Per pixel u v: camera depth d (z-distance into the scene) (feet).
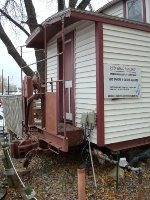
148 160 9.53
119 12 13.87
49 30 10.08
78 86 9.27
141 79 9.33
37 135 9.61
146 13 12.24
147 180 8.10
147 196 7.10
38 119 12.49
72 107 9.61
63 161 9.91
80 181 6.04
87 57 8.73
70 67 10.06
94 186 7.63
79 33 9.16
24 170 8.88
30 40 11.53
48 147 8.89
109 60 8.45
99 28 8.16
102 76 8.21
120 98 8.73
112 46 8.52
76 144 8.55
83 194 6.07
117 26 8.61
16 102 15.03
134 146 9.04
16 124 14.98
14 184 7.52
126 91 8.81
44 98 9.16
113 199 6.94
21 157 9.21
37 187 7.82
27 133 9.72
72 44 9.59
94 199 6.94
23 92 10.32
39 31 10.21
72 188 7.64
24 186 7.00
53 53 11.34
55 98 8.17
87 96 8.77
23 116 10.54
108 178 8.11
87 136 8.48
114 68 8.53
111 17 8.29
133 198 6.98
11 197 7.20
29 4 16.90
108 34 8.41
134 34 9.08
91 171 8.66
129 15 13.19
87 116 8.16
